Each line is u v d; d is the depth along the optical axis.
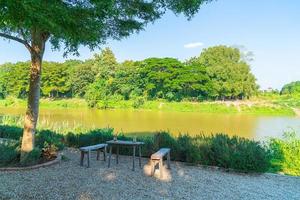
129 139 11.81
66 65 94.06
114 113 58.00
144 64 85.75
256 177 8.77
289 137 12.94
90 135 12.45
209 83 82.88
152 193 6.70
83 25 4.72
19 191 6.25
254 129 33.38
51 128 18.69
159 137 10.93
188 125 37.81
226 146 9.84
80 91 86.81
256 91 90.81
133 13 7.96
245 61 91.38
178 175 8.42
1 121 21.59
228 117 53.06
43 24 4.05
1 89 94.31
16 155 8.62
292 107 72.44
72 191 6.46
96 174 8.01
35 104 8.59
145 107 72.00
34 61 8.43
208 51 91.12
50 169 8.25
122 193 6.57
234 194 6.98
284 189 7.64
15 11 3.69
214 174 8.80
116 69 83.88
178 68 82.44
